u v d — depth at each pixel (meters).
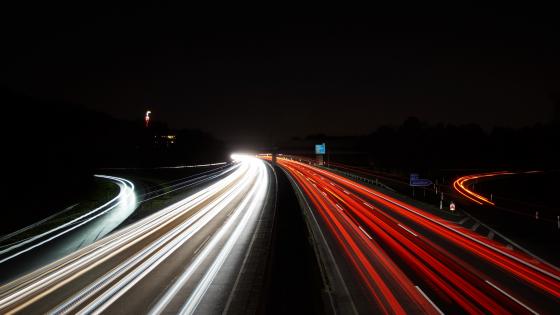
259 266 20.28
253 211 37.00
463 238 26.14
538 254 22.41
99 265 20.80
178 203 42.53
